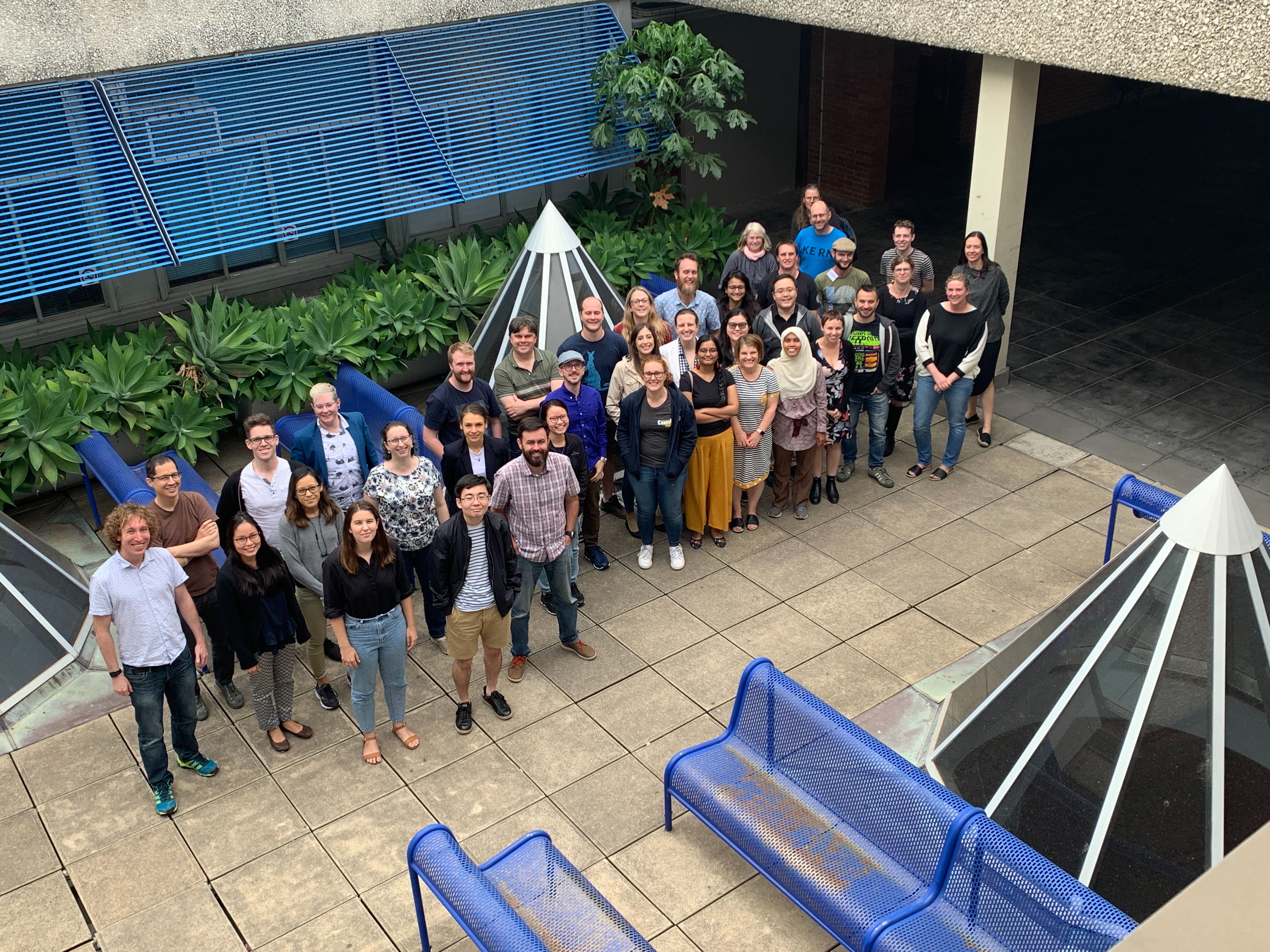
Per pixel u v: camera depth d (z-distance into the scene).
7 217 9.25
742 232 14.91
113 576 5.73
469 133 11.36
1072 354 11.37
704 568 8.29
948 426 10.19
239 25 10.07
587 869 5.79
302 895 5.71
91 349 9.61
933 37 8.98
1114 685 5.17
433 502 6.95
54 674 7.23
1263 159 17.33
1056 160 17.55
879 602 7.82
